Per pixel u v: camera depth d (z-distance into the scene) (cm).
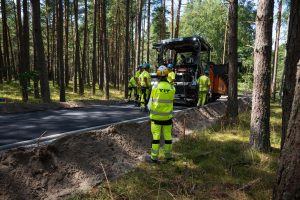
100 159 564
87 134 600
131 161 620
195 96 1549
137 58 2462
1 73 2547
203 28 4059
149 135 768
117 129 679
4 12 2738
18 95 2031
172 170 586
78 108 1292
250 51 2483
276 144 849
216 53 4103
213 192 495
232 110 1082
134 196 463
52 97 2206
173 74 1346
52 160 494
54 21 3234
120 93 2964
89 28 4078
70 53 4969
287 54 546
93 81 2597
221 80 1897
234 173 587
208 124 1086
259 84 745
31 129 792
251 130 763
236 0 1060
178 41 1566
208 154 688
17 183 427
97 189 478
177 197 471
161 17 3372
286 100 548
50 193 448
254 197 482
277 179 347
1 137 693
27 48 1636
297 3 524
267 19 728
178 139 827
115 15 3838
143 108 1232
